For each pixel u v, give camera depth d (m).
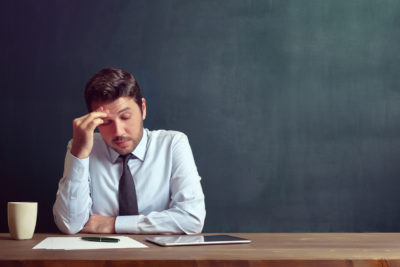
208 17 2.50
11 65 2.41
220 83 2.48
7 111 2.39
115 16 2.46
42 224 2.35
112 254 0.98
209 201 2.42
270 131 2.48
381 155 2.50
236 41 2.50
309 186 2.46
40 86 2.41
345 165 2.49
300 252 1.03
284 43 2.52
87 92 1.70
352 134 2.50
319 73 2.52
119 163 1.82
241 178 2.44
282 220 2.44
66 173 1.53
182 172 1.79
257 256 0.97
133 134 1.71
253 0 2.52
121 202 1.73
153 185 1.82
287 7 2.53
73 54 2.44
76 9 2.45
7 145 2.37
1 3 2.43
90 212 1.79
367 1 2.55
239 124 2.47
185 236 1.30
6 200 2.34
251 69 2.49
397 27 2.55
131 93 1.69
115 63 2.45
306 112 2.50
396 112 2.52
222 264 0.93
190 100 2.46
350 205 2.47
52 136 2.39
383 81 2.53
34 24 2.44
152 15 2.47
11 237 1.30
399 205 2.48
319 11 2.54
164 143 1.87
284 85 2.50
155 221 1.52
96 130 2.33
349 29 2.54
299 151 2.48
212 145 2.45
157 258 0.93
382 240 1.28
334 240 1.27
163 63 2.46
